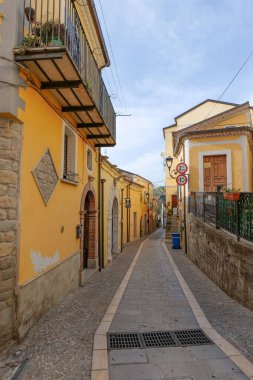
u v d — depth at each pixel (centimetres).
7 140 415
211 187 1341
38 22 509
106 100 855
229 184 1302
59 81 505
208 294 682
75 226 746
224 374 325
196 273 959
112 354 376
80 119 712
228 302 602
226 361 354
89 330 462
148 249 1736
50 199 563
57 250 604
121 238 1650
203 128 1564
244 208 612
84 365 350
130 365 347
